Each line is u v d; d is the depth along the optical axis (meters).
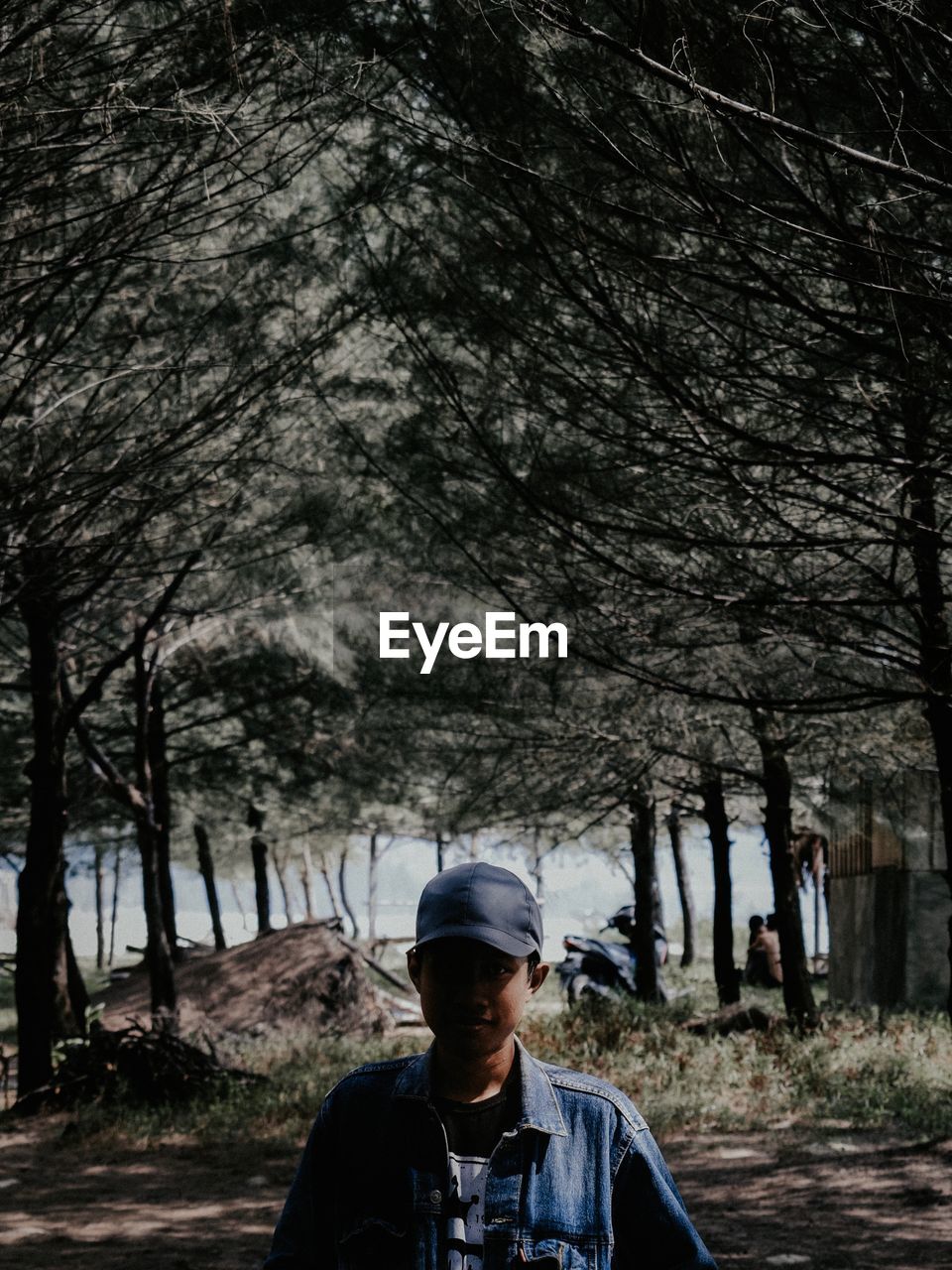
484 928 2.09
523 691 11.37
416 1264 2.04
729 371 5.76
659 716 12.09
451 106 5.12
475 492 7.32
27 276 6.13
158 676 19.12
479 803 14.09
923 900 17.86
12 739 21.31
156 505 8.02
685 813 22.58
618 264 5.37
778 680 9.06
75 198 5.72
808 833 23.11
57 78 4.80
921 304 4.76
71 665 18.42
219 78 4.96
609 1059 13.10
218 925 29.20
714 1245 6.98
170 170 5.70
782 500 6.45
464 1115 2.14
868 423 5.87
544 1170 2.10
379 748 14.77
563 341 5.90
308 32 4.91
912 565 7.17
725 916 17.86
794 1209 7.70
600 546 6.94
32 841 13.62
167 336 7.83
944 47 4.04
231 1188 9.23
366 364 8.16
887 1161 8.84
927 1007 17.78
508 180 5.16
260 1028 17.88
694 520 6.55
